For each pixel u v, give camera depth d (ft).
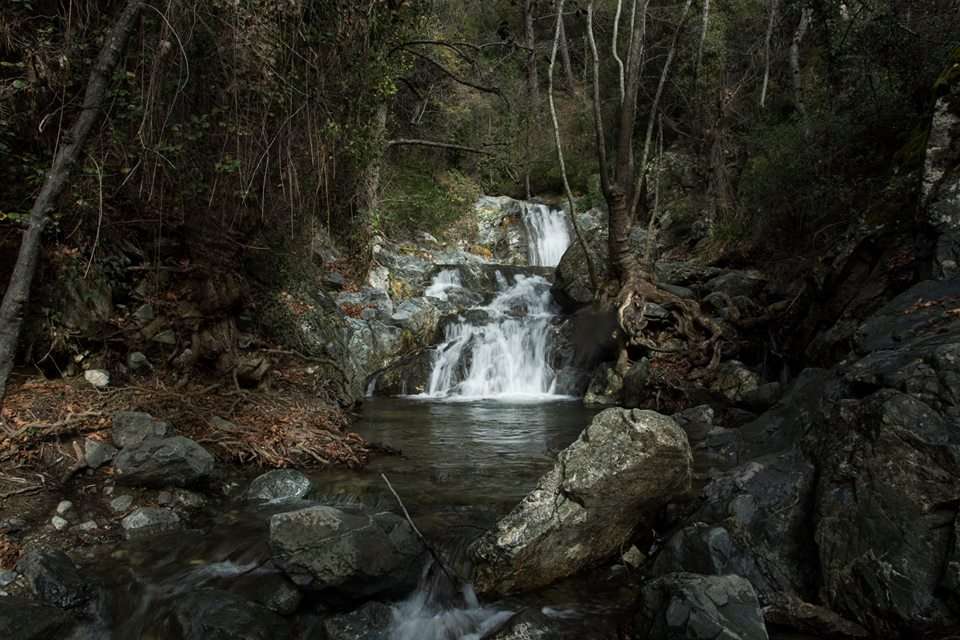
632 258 35.60
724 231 45.52
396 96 56.70
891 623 9.64
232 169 17.01
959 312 14.69
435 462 19.56
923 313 15.57
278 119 18.35
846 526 10.76
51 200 14.66
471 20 71.61
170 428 16.80
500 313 41.65
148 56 15.89
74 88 15.93
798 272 34.06
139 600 11.53
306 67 18.26
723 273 40.91
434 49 57.36
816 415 13.83
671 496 13.67
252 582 11.89
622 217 35.55
